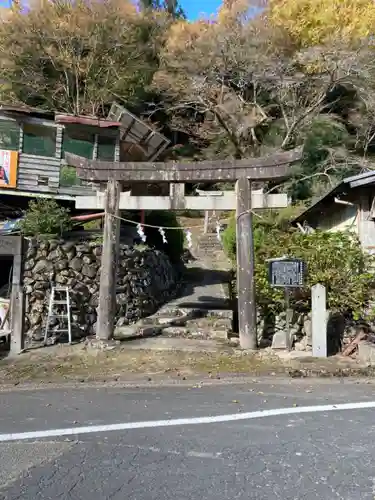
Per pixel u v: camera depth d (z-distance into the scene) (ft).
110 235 28.17
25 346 27.71
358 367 22.09
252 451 11.21
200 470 10.06
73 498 8.81
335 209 37.27
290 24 57.52
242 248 27.25
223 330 30.01
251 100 65.87
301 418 14.07
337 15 56.29
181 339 28.63
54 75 68.59
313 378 20.29
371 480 9.52
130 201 28.53
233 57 57.72
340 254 27.02
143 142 52.21
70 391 18.42
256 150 63.98
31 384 19.65
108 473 9.95
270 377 20.47
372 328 25.71
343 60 53.36
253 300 26.81
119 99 68.69
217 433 12.64
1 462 10.62
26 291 28.81
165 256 43.96
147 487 9.24
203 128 69.67
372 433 12.55
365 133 62.08
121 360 23.93
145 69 69.36
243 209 27.50
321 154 62.18
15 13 63.57
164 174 28.22
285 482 9.43
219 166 27.91
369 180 27.48
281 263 24.94
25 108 41.96
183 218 78.59
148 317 33.14
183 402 16.30
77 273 30.94
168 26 73.00
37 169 43.29
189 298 39.52
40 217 31.24
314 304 24.82
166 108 68.80
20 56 63.46
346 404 15.79
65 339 29.14
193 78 60.49
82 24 63.67
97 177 28.45
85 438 12.29
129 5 69.26
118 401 16.56
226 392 17.87
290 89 60.80
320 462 10.48
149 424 13.53
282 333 27.02
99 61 67.41
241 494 8.91
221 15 60.29
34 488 9.25
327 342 26.50
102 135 45.11
